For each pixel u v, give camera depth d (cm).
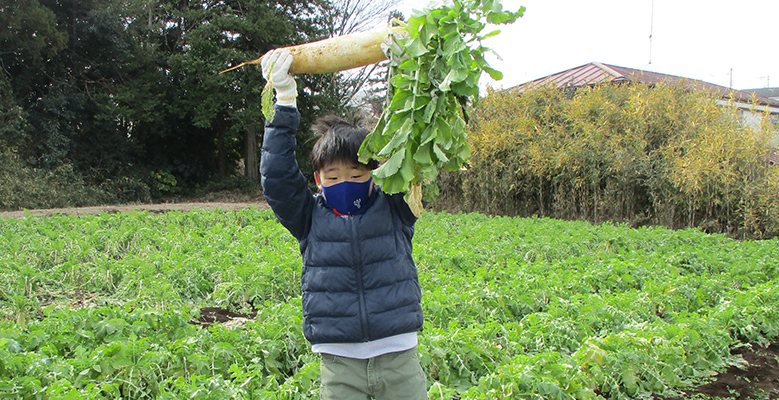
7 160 1727
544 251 778
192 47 2206
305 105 2472
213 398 288
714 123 1193
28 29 1755
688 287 555
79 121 2080
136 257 645
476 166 1495
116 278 624
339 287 214
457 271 648
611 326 448
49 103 1902
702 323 443
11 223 941
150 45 2227
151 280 555
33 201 1694
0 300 546
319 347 221
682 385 391
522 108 1515
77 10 1983
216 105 2184
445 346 370
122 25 2103
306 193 224
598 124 1305
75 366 318
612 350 381
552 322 417
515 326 416
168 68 2378
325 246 217
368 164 223
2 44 1772
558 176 1352
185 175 2523
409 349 220
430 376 365
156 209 1457
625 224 1073
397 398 220
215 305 561
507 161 1454
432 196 215
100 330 367
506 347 393
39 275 566
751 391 388
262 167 217
